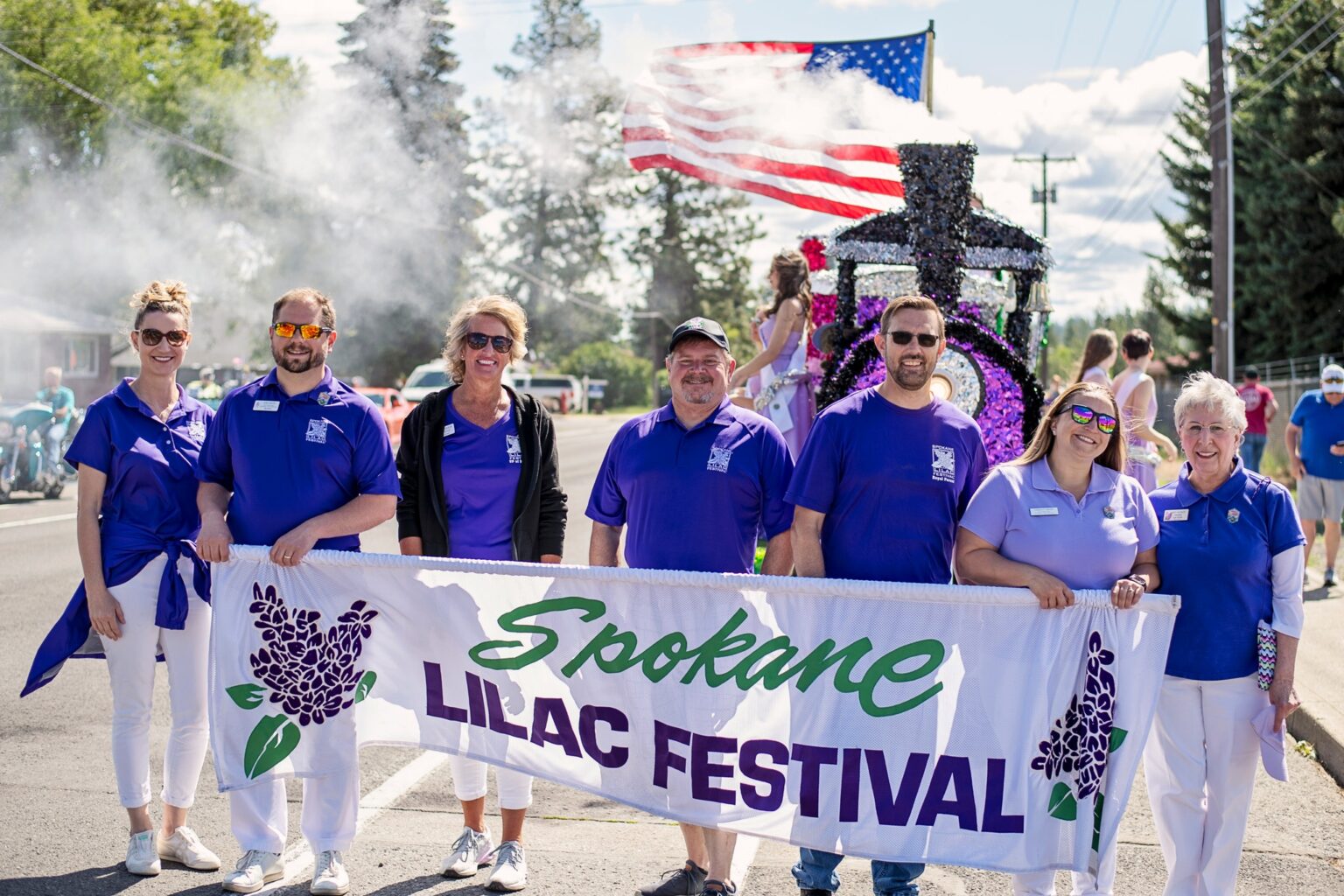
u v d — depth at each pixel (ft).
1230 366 55.93
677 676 14.28
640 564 14.93
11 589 34.14
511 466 15.75
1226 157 56.03
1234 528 13.47
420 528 15.88
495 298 15.72
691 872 14.61
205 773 19.21
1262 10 123.44
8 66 118.62
